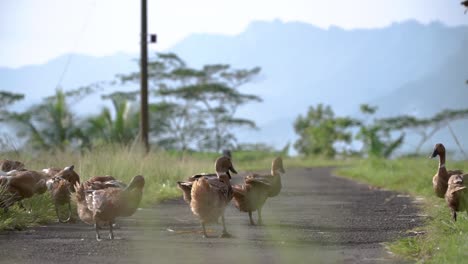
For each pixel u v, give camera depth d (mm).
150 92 87375
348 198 26984
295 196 28109
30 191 18281
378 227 17750
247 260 13148
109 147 29016
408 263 12859
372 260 13117
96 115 47969
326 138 99250
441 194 19188
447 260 12539
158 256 13656
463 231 15391
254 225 18328
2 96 71938
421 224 18125
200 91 86188
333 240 15648
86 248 14594
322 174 51062
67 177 19141
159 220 19234
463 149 21047
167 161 32312
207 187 15602
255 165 62656
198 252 14078
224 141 88500
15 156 24516
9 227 17156
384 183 34750
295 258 13320
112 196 15430
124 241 15523
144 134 38688
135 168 27422
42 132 48000
